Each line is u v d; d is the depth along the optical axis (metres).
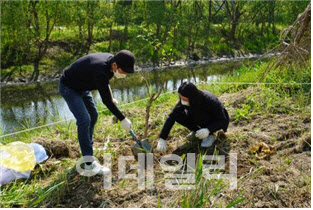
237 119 5.48
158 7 23.20
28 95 14.92
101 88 3.84
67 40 22.20
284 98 6.15
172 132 5.27
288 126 5.12
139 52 21.20
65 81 4.03
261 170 4.05
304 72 6.98
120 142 5.13
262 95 6.21
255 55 27.56
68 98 4.04
